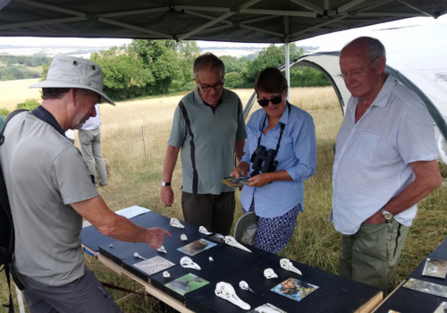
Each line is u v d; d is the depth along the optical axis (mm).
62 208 1596
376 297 1635
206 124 2854
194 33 3938
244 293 1688
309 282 1768
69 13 3008
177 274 1910
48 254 1609
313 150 2416
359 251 2213
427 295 1618
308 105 18000
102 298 1812
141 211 3076
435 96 6223
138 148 10156
